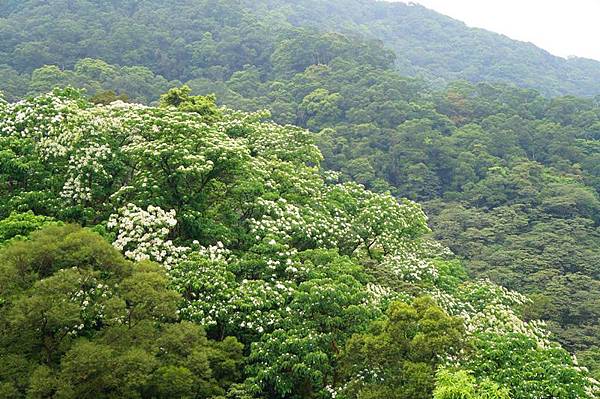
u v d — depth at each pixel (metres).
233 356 18.88
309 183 30.14
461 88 102.19
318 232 25.98
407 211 31.20
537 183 69.06
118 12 115.12
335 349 19.23
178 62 103.94
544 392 16.19
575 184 67.56
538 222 61.59
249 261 22.11
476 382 15.92
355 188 33.25
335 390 18.08
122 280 16.86
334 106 86.25
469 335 18.59
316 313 19.64
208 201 26.47
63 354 16.12
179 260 21.09
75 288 15.79
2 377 14.92
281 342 18.75
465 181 73.12
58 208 23.52
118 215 23.00
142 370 15.29
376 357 16.42
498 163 74.94
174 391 16.17
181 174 24.11
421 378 15.20
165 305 16.80
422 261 27.53
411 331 16.56
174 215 23.00
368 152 76.31
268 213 25.92
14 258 15.92
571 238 56.19
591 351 38.31
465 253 56.78
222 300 20.09
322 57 106.31
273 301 20.58
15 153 24.92
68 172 24.66
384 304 21.56
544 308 44.38
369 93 88.75
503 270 51.16
